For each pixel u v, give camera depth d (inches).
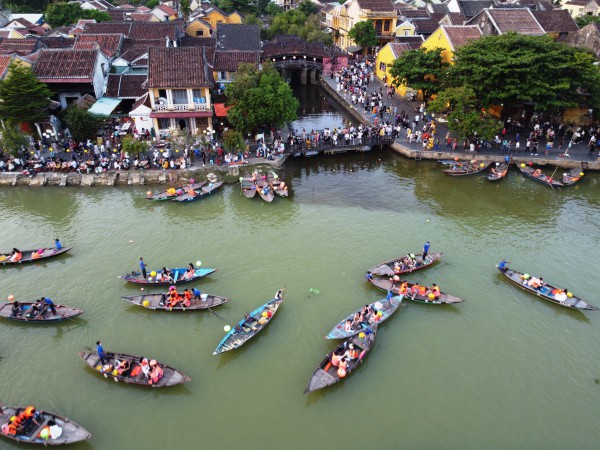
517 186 2030.0
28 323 1266.0
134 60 2869.1
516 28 2844.5
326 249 1592.0
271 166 2171.5
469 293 1391.5
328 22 5098.4
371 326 1238.3
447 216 1798.7
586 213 1815.9
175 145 2250.2
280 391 1092.5
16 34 3538.4
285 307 1332.4
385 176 2153.1
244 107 2217.0
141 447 967.0
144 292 1387.8
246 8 5260.8
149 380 1074.7
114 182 2009.1
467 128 2167.8
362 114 2802.7
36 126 2253.9
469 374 1137.4
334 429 1007.6
